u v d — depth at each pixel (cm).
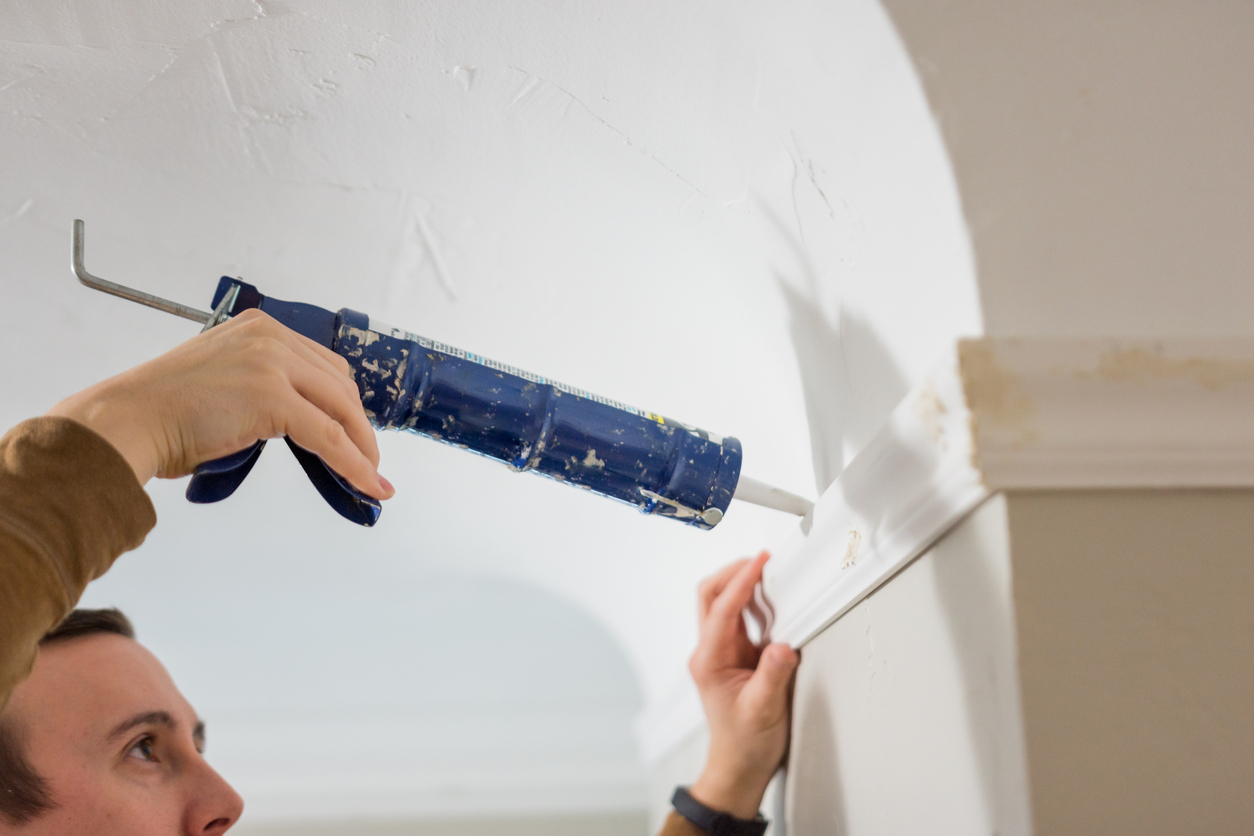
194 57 72
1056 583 43
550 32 67
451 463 141
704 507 67
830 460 73
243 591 194
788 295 73
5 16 67
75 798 71
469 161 83
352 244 95
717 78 63
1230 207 49
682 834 86
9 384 112
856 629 67
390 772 258
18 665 42
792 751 85
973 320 48
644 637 181
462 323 106
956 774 48
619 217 84
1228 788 41
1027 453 43
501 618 236
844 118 55
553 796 257
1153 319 48
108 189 86
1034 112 49
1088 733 41
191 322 103
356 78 75
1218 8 50
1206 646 42
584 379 111
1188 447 44
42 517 43
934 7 49
